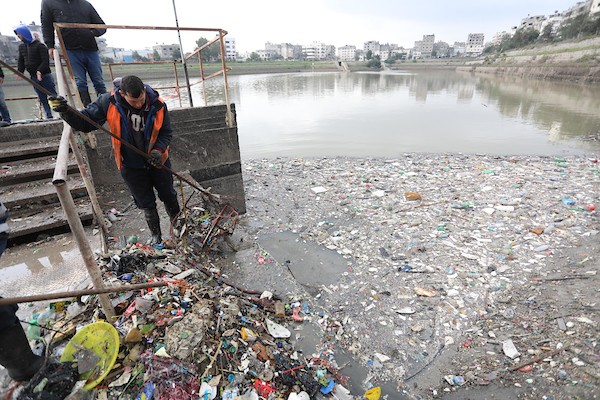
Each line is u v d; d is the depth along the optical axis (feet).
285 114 66.49
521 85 122.21
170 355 8.51
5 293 9.68
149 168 12.01
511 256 17.48
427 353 12.18
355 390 10.66
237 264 15.83
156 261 12.06
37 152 15.47
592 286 14.61
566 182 27.30
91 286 9.86
